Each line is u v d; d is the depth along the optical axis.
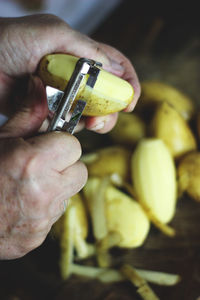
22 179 0.36
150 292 0.48
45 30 0.44
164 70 0.74
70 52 0.45
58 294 0.49
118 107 0.41
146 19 0.84
